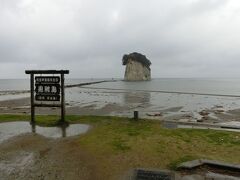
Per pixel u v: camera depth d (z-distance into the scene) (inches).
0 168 389.7
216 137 560.1
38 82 745.6
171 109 1321.4
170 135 579.5
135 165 399.5
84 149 485.4
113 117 813.9
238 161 408.8
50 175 362.3
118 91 2962.6
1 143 529.7
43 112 1193.4
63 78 729.0
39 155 453.1
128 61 7214.6
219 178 346.0
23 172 373.4
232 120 990.4
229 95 2325.3
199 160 398.9
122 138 556.7
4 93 2817.4
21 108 1380.4
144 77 7219.5
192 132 609.0
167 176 354.0
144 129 643.5
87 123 733.3
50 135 597.6
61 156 446.9
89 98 2007.9
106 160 423.5
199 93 2596.0
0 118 818.2
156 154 448.1
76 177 355.9
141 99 1903.3
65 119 791.7
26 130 650.8
